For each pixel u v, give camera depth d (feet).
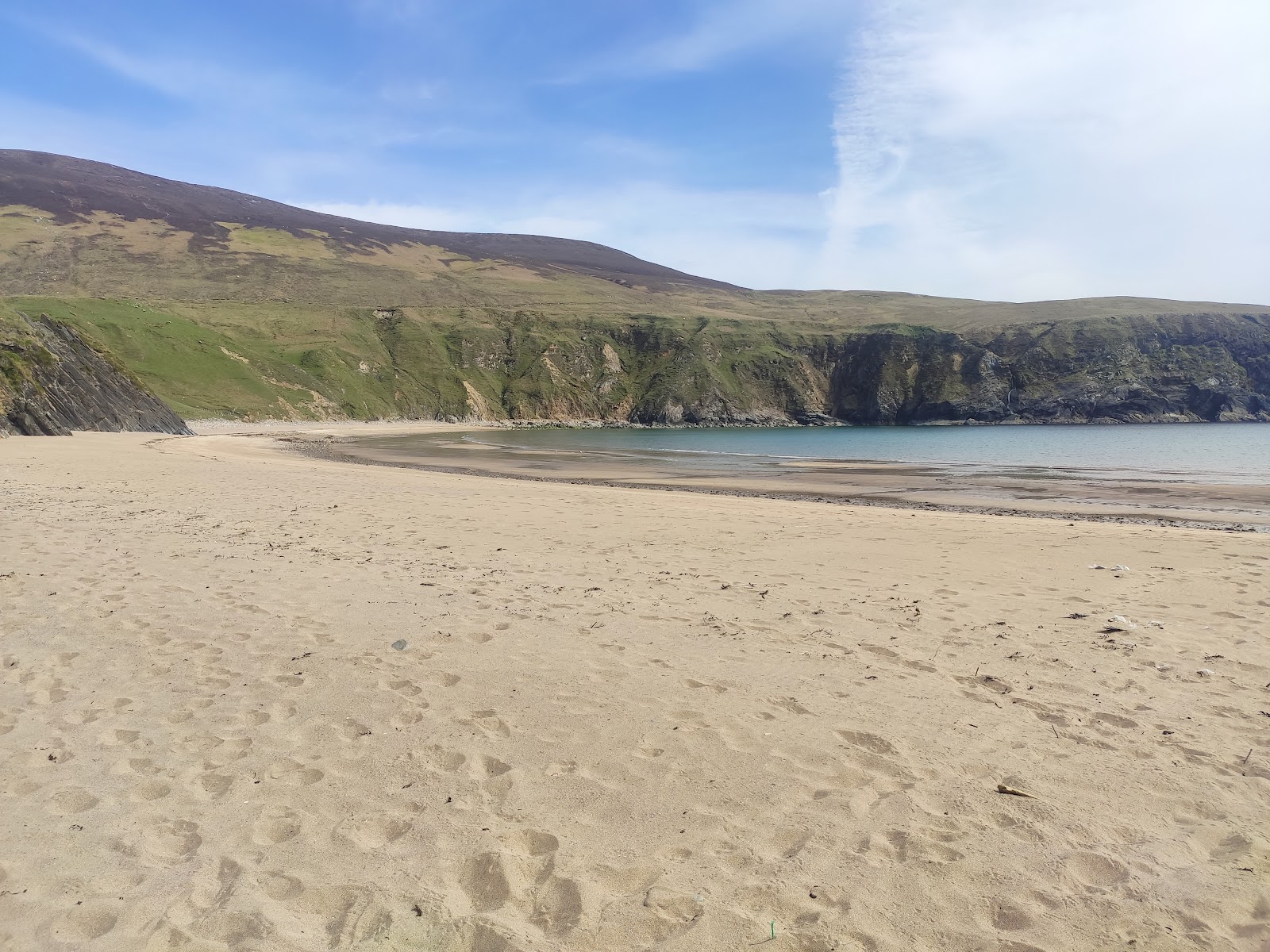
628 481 99.35
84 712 15.80
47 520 38.45
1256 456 154.51
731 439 270.87
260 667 18.61
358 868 10.69
